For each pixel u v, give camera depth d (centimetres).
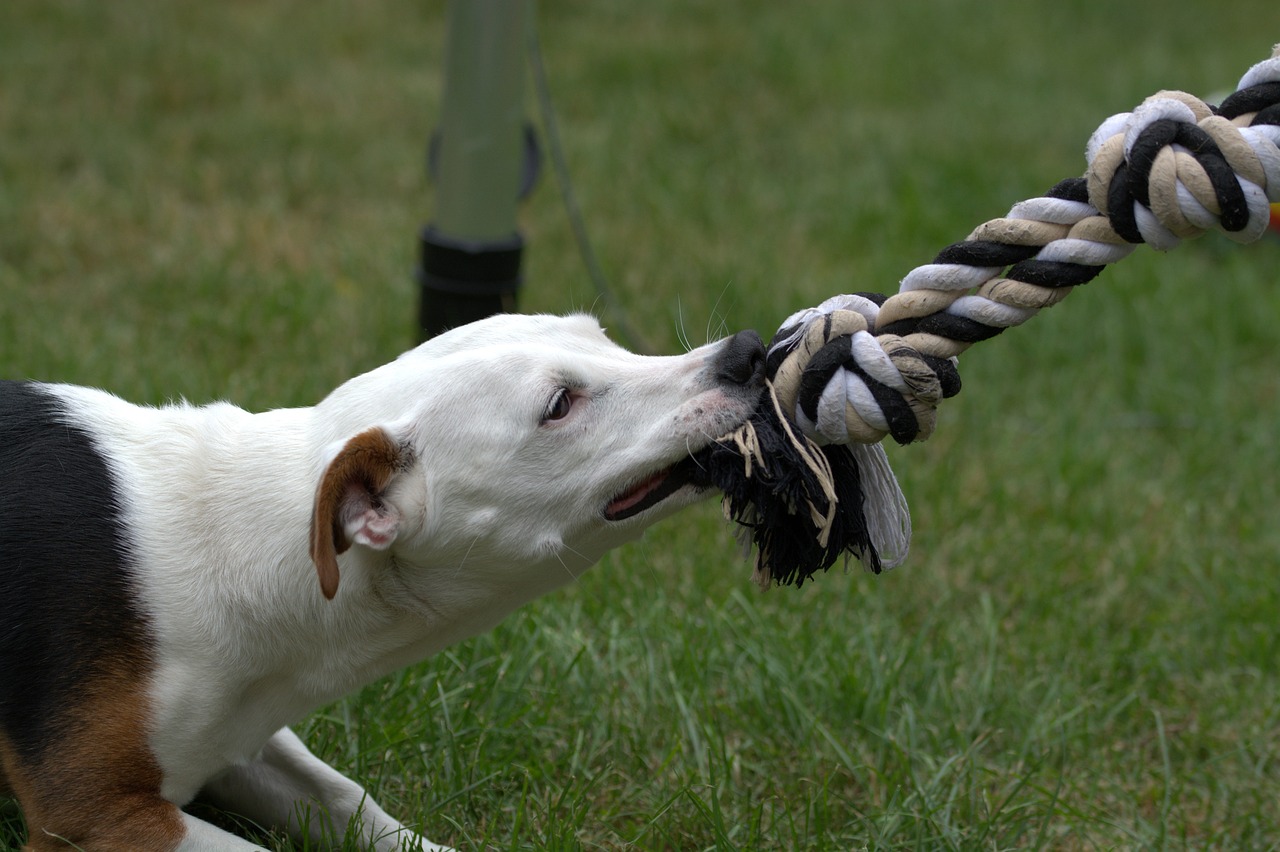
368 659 457
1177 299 1016
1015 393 896
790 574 443
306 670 450
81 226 980
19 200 1010
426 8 1678
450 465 430
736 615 632
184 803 448
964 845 492
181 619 424
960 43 1711
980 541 713
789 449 420
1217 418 861
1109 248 393
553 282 966
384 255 986
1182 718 593
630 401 441
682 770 536
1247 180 376
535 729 543
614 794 523
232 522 437
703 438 430
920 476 768
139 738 416
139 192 1059
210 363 793
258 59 1404
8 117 1166
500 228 786
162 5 1534
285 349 827
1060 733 565
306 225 1048
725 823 500
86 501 431
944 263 407
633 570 657
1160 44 1783
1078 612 661
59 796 411
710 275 988
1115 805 537
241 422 467
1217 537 736
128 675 417
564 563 454
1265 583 682
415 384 440
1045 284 398
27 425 447
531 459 434
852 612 647
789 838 499
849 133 1341
